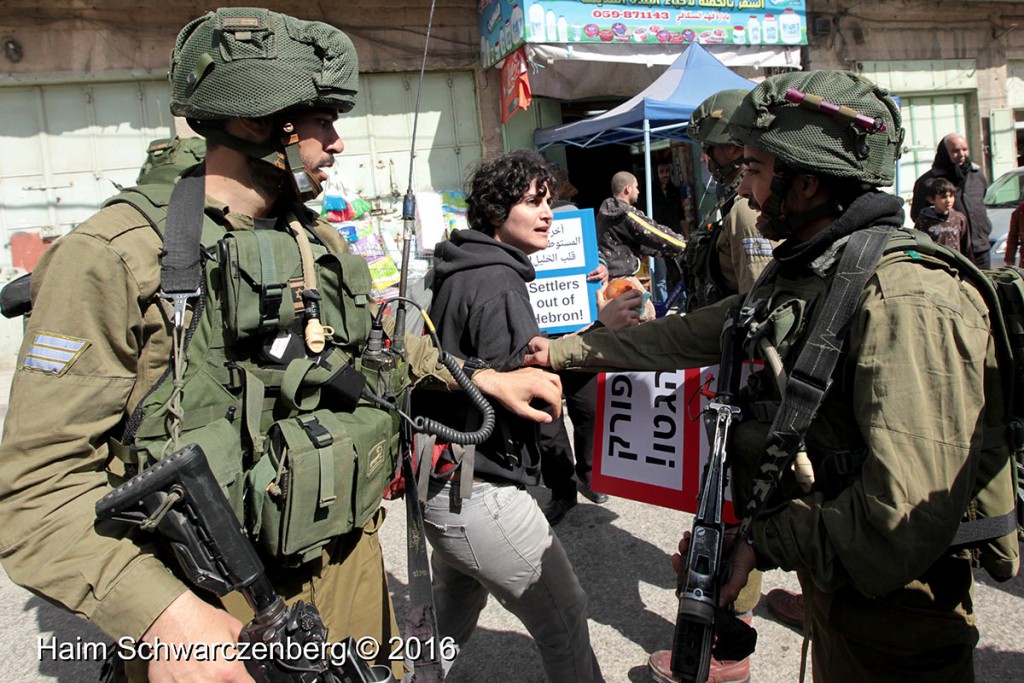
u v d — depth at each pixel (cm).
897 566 121
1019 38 1246
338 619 147
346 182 909
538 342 203
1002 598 282
